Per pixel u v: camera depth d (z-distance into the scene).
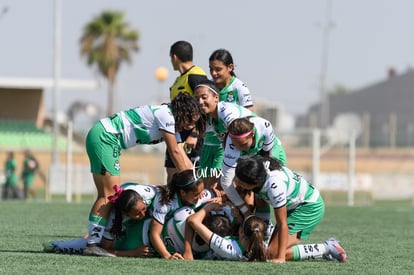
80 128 49.50
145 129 11.64
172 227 11.23
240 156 11.23
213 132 12.70
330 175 35.66
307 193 11.27
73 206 25.78
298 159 49.97
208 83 12.02
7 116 53.59
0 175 41.81
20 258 10.96
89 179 33.94
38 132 52.12
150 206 11.39
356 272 10.22
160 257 11.31
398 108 87.88
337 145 50.25
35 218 20.19
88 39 76.31
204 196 11.53
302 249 11.30
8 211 22.84
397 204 35.81
